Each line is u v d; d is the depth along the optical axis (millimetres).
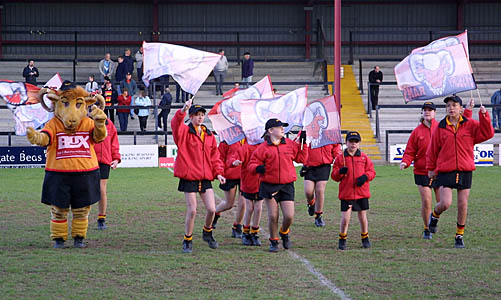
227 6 33781
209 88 28375
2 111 26219
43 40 32969
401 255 7797
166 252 7973
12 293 6016
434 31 31578
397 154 22703
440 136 8570
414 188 15203
